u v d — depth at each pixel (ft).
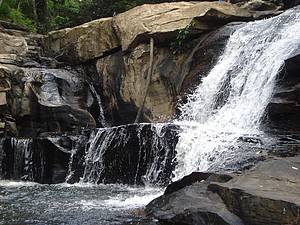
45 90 51.31
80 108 52.39
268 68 38.19
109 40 55.01
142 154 36.52
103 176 38.88
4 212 25.16
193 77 47.01
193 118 44.60
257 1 54.80
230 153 28.68
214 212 19.35
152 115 48.08
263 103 36.65
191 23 48.96
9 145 43.96
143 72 50.24
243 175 21.97
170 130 35.04
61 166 40.78
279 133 32.30
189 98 45.91
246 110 38.32
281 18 42.52
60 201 28.55
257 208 18.58
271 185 20.27
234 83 41.73
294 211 17.65
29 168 42.34
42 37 66.23
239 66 42.47
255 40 42.88
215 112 42.11
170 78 48.88
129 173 37.24
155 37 50.01
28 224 22.36
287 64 32.45
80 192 32.68
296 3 52.60
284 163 23.35
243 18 50.03
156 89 49.14
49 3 97.04
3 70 49.80
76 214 24.23
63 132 47.42
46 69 55.01
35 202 28.32
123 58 52.39
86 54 57.36
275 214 18.11
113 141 38.93
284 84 33.50
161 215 21.36
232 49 45.14
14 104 49.60
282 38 40.22
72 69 58.49
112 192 32.42
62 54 60.80
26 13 89.81
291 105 31.37
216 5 49.85
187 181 24.08
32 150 42.39
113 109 53.31
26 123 49.98
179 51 49.67
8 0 88.07
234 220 18.97
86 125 49.98
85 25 58.59
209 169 26.86
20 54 61.72
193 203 20.77
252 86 39.37
